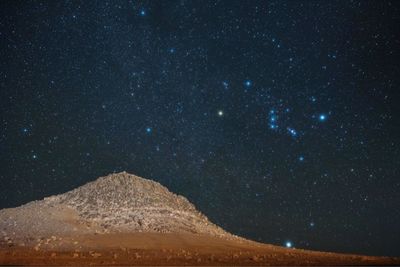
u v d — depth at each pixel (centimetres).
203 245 4191
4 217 4716
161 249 3891
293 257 3722
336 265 3095
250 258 3362
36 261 2997
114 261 3012
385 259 3934
